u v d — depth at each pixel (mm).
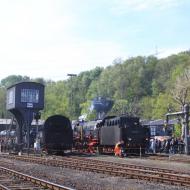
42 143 48406
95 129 51219
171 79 132625
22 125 59094
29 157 39688
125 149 43531
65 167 29922
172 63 154125
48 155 45531
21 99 57406
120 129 43812
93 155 45812
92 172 26203
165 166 30094
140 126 44688
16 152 50625
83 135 53906
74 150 55219
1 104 139375
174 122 69000
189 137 44969
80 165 30109
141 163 32969
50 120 47250
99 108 104000
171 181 20266
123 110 107938
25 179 21672
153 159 37375
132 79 156500
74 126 60219
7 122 83938
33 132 58562
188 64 138875
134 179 22266
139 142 44156
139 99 151125
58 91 177875
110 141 46375
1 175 23984
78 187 18828
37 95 58344
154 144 48812
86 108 138375
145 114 122812
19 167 29578
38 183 19766
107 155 45781
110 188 18438
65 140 47312
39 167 29797
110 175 24266
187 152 44219
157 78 153500
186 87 89875
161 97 118375
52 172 26203
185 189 18297
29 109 57812
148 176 21859
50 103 156500
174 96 91188
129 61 165750
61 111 151250
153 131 72000
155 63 159125
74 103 154000
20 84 57531
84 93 174000
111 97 158750
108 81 163375
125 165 29609
